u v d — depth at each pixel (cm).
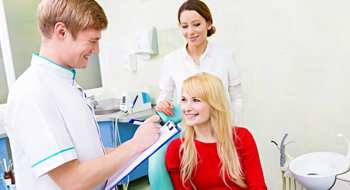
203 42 179
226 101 127
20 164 87
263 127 235
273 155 234
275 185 237
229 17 235
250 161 128
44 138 80
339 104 196
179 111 146
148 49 284
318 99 204
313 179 155
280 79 219
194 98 123
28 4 302
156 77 298
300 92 211
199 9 162
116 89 352
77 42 89
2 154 246
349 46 186
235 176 125
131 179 285
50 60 93
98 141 103
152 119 102
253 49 227
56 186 88
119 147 94
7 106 85
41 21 88
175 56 189
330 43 192
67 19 85
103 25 92
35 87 84
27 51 307
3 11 287
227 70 184
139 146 96
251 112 240
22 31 301
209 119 126
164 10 275
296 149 221
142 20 298
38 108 82
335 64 193
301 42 204
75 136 93
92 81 352
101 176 86
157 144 98
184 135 132
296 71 210
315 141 211
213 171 126
